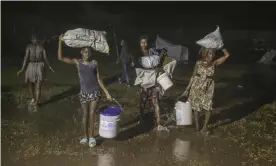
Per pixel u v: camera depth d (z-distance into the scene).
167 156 5.51
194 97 6.45
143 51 6.50
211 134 6.52
